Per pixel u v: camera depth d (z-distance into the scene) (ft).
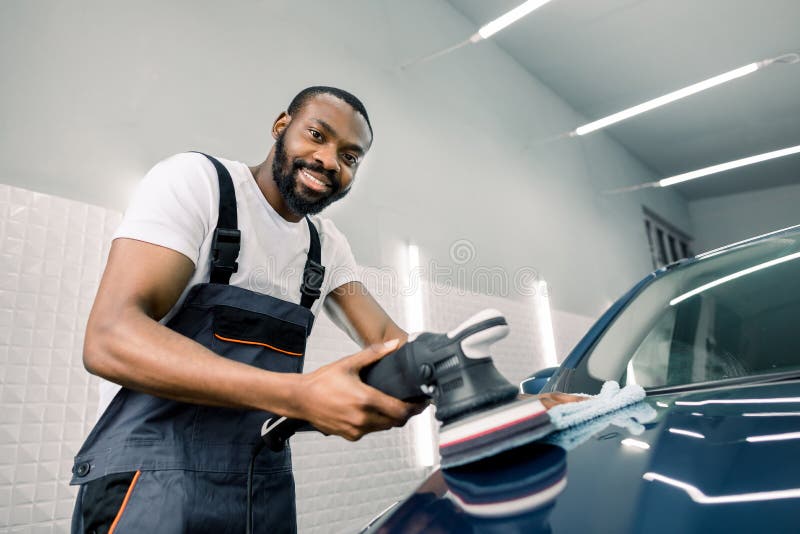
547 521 1.30
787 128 21.49
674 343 3.47
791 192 26.18
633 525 1.20
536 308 14.14
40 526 5.45
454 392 1.77
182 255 2.61
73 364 6.04
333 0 11.20
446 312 11.17
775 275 3.61
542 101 18.13
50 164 6.38
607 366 3.56
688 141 22.58
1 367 5.57
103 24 7.28
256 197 3.13
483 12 15.34
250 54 9.04
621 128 21.53
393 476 8.89
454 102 13.83
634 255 20.94
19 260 5.92
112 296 2.37
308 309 3.15
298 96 3.30
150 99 7.50
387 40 12.34
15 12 6.51
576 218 17.70
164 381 2.16
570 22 15.88
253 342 2.82
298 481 7.71
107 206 6.72
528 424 1.70
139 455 2.43
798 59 14.42
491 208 13.74
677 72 18.15
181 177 2.81
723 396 2.20
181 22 8.20
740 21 15.92
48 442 5.68
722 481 1.30
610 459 1.59
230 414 2.68
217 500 2.50
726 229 27.30
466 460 1.67
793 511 1.11
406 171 11.52
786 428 1.57
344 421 2.00
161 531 2.32
